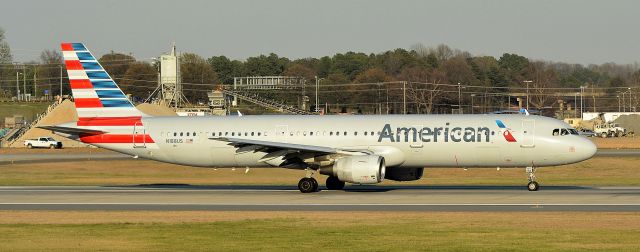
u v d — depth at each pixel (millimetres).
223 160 176750
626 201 139250
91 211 134375
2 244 97938
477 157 163375
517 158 162125
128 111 182500
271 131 172750
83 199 155000
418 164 166875
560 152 160000
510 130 161625
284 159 166250
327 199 149375
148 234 104625
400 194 157750
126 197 158250
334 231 105438
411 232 103688
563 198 145375
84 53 182750
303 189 164625
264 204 142125
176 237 101688
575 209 128250
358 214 124688
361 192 164375
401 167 169750
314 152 163250
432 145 163875
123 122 181000
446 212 126125
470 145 162625
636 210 126250
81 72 183125
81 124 183125
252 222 116000
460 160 164375
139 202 148250
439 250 90062
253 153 173625
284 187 185375
